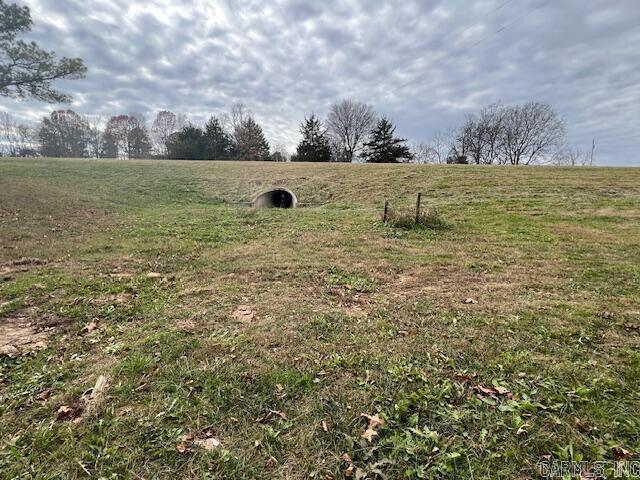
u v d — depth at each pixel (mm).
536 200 11727
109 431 2035
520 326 3309
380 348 2934
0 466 1818
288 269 5348
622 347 2908
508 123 48188
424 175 17672
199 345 2980
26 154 51469
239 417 2158
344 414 2172
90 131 57781
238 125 54188
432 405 2232
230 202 15930
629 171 18375
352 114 54406
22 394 2387
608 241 7094
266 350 2910
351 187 16281
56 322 3523
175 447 1931
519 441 1934
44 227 8625
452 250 6504
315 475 1775
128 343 3045
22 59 14477
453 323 3391
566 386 2395
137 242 7305
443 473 1758
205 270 5340
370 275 5051
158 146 63625
